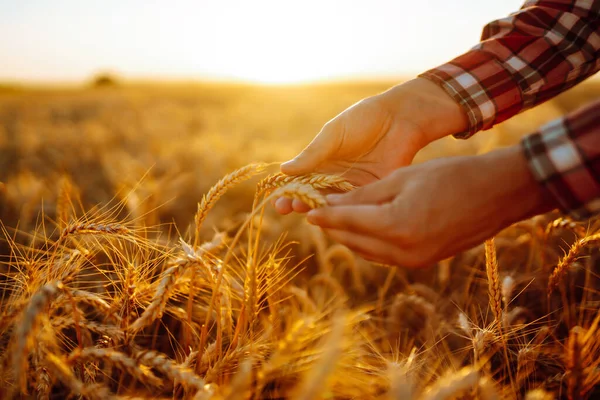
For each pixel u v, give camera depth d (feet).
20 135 11.09
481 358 1.90
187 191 5.42
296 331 1.48
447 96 2.21
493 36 2.37
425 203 1.42
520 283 2.80
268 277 2.07
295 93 52.90
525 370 2.05
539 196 1.43
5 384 1.69
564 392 1.98
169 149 8.82
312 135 13.99
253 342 1.87
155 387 2.02
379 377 1.87
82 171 7.14
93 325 1.83
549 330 2.17
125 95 44.80
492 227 1.49
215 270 1.94
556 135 1.36
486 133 9.29
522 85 2.23
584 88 35.40
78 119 19.90
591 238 2.07
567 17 2.22
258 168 1.99
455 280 3.13
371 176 2.19
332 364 1.16
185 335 2.03
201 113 23.24
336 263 3.59
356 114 2.09
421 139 2.21
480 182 1.41
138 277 2.02
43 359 1.60
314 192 1.56
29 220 3.90
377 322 2.69
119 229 1.99
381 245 1.52
